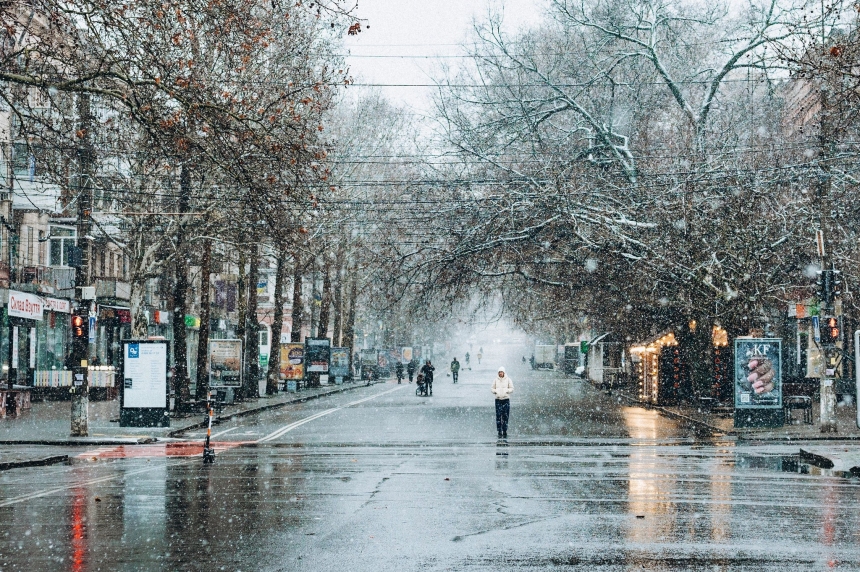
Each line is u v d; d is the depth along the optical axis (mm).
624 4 45469
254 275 52375
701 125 41844
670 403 46250
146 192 37250
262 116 20969
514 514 14242
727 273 39438
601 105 46344
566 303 57250
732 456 23719
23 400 41875
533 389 70312
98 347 58375
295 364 63000
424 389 59281
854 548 11641
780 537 12352
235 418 40000
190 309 67938
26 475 20219
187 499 16047
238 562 11000
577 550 11562
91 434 30734
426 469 20531
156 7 20031
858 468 19562
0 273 46125
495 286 50406
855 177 38062
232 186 36000
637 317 52062
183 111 20469
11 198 45969
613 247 40906
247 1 21406
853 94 24062
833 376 31172
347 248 62688
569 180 41031
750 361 32938
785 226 38750
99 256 57094
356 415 40906
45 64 21672
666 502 15438
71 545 12133
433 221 45219
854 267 38469
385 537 12445
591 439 29234
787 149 39562
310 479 18734
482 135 44750
